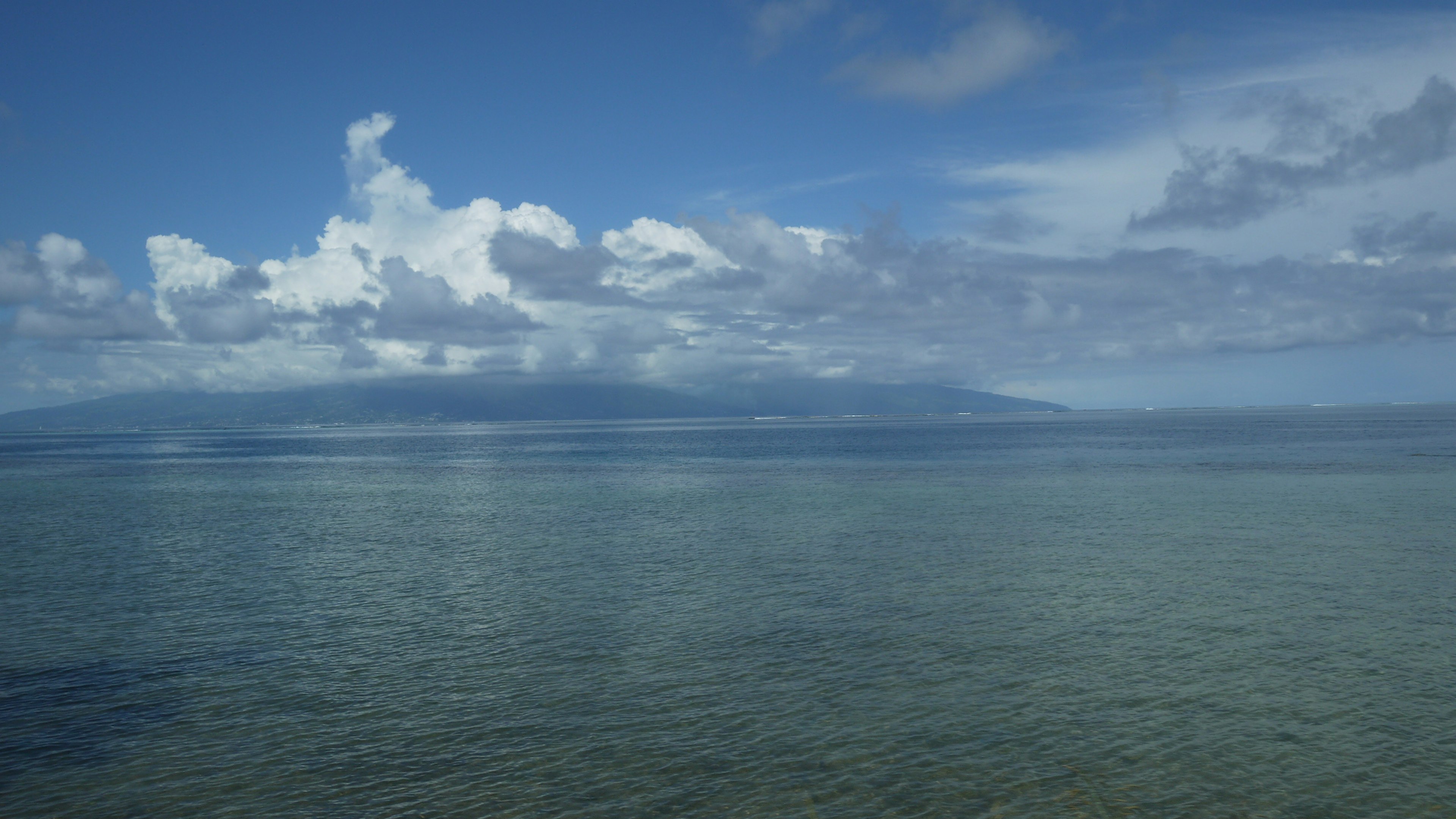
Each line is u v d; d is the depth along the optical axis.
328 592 31.12
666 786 15.05
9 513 58.53
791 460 108.75
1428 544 37.38
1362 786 14.84
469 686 20.33
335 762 16.25
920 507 54.31
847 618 26.02
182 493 75.44
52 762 16.39
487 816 14.16
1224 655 21.89
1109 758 15.99
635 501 61.81
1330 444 118.81
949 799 14.50
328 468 112.44
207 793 15.09
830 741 16.80
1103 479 71.81
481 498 66.75
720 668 21.33
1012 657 21.86
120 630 25.97
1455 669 20.66
